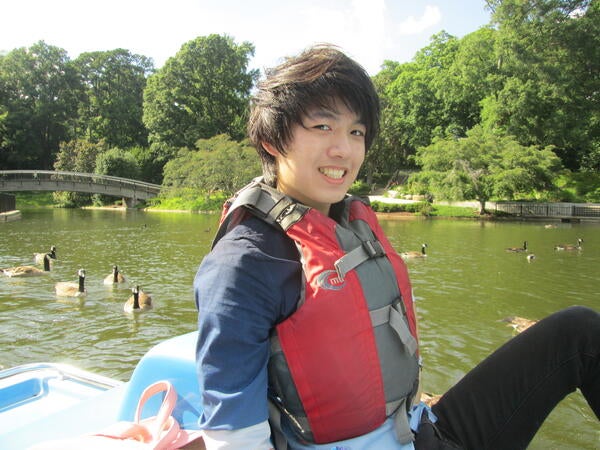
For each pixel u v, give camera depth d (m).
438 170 41.44
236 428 1.43
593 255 19.50
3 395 2.81
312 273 1.56
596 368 1.81
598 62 48.03
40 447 1.61
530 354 1.87
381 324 1.63
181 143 67.56
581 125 46.69
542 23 47.09
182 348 2.03
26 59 74.94
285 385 1.59
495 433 1.85
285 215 1.62
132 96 79.06
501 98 47.31
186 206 51.09
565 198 45.28
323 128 1.64
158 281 14.02
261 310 1.50
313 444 1.62
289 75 1.65
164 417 1.68
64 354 8.23
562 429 5.55
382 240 1.85
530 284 13.78
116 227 31.12
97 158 61.91
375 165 63.16
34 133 73.44
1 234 26.86
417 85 60.28
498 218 40.00
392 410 1.67
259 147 1.82
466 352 8.16
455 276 14.95
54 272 15.45
